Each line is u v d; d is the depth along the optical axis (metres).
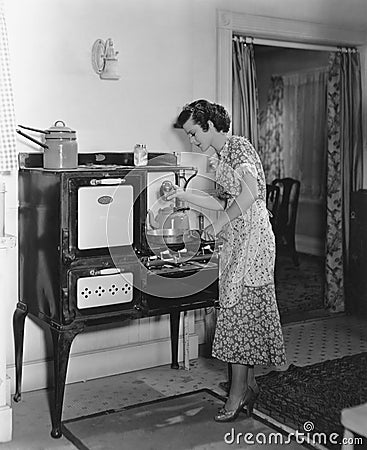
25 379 3.43
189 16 3.84
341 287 4.98
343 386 3.45
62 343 2.93
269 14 4.21
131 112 3.67
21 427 3.01
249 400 3.09
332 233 4.97
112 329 3.70
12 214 3.30
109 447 2.81
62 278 2.92
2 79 2.89
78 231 2.95
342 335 4.42
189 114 2.99
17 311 3.29
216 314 3.96
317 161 6.99
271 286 3.01
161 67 3.76
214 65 3.98
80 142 3.52
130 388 3.49
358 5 4.68
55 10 3.39
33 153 3.32
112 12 3.56
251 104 4.39
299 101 7.18
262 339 3.00
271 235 3.02
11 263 3.34
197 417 3.11
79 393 3.42
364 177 5.10
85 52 3.49
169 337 3.90
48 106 3.41
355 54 4.96
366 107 5.05
